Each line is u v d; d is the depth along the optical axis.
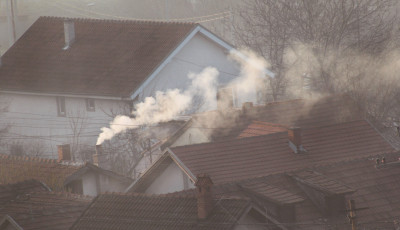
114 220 89.12
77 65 175.75
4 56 186.25
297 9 184.25
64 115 172.38
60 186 124.88
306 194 98.50
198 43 173.38
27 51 185.88
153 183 113.88
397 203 100.88
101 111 167.00
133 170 145.62
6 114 180.00
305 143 117.94
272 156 113.69
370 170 105.56
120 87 163.75
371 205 99.19
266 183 97.19
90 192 129.88
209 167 108.81
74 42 182.75
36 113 176.25
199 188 83.69
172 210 87.31
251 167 110.19
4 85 178.38
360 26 179.62
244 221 85.31
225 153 112.31
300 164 112.88
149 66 165.62
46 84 173.62
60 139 173.12
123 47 174.75
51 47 184.38
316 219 94.75
